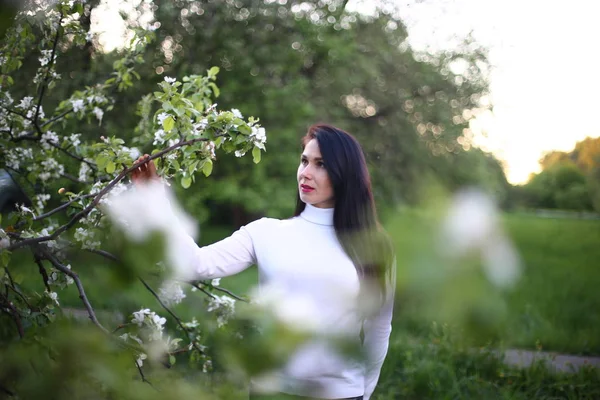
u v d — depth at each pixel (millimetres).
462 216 260
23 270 1611
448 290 254
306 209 2123
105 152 2285
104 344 462
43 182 3225
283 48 9281
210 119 2076
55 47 2750
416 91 12438
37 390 441
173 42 8391
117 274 473
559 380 4418
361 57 10852
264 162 9000
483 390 4059
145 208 494
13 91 3326
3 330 1159
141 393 464
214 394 435
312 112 9406
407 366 4289
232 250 2064
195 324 2619
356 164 2098
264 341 377
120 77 3318
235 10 8992
